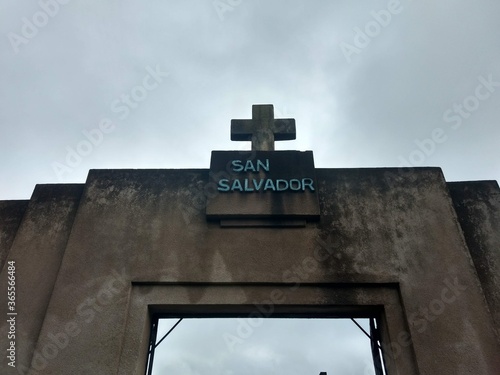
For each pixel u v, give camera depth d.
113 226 6.01
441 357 4.96
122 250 5.80
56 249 6.00
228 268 5.64
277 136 7.02
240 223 5.97
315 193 6.15
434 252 5.73
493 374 4.86
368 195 6.29
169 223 6.03
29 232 6.17
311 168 6.40
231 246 5.82
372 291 5.54
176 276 5.58
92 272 5.62
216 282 5.55
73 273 5.61
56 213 6.36
